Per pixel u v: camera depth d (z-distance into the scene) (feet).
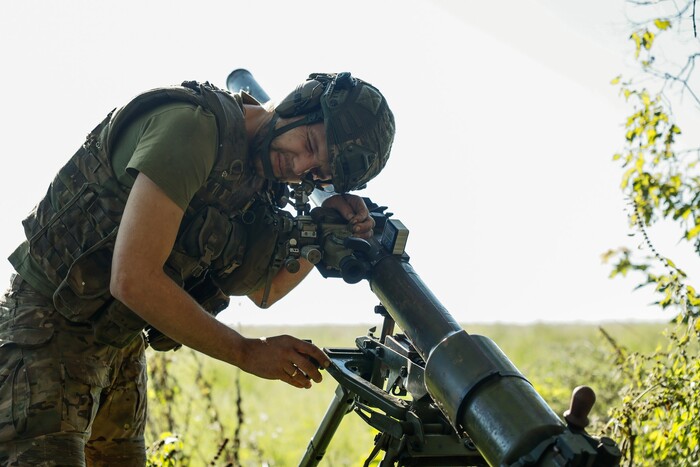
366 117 9.91
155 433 17.16
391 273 9.83
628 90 13.19
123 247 8.79
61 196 9.65
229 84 14.51
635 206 12.95
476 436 8.14
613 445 7.39
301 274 11.75
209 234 9.69
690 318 12.10
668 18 12.80
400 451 8.91
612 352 16.47
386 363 10.11
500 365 8.33
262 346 9.42
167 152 8.91
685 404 11.89
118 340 9.70
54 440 9.32
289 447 23.34
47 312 9.70
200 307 9.11
